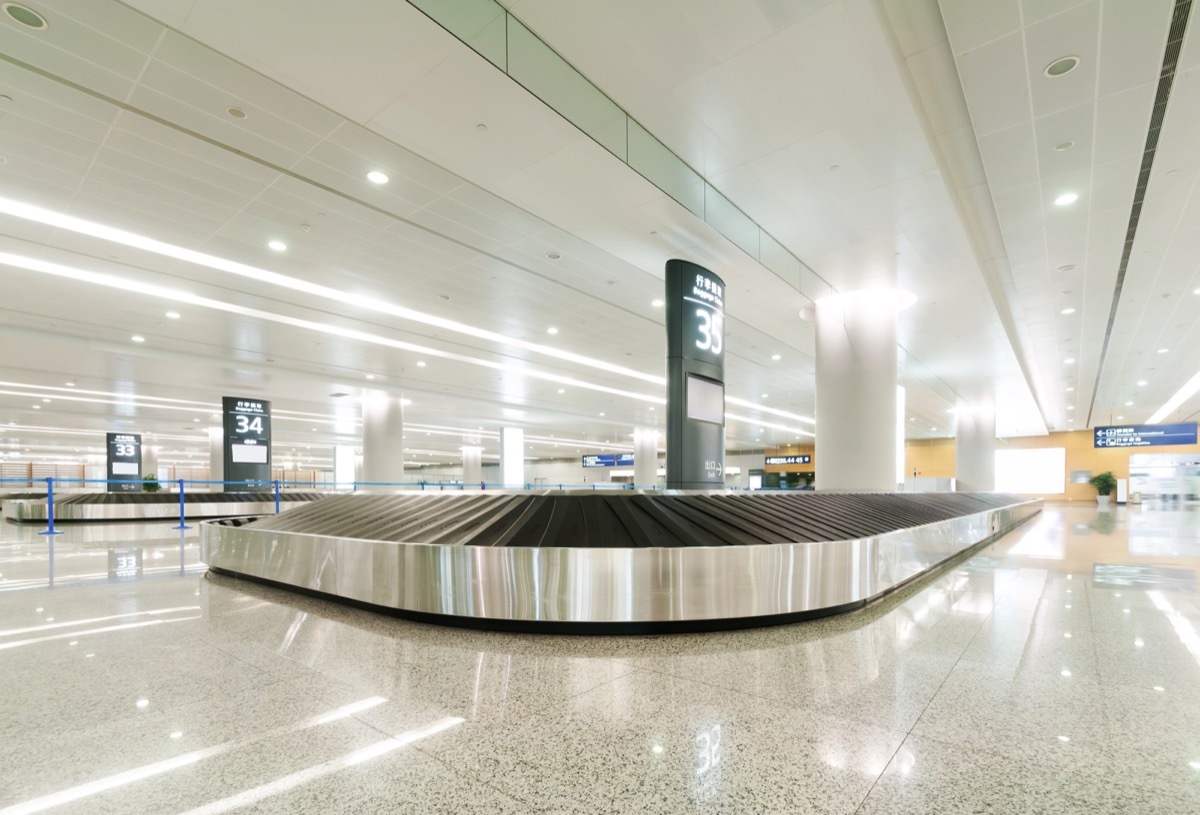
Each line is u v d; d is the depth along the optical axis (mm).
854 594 5047
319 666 3520
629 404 28375
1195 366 20422
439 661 3619
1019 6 4934
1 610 4918
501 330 14930
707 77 5594
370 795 2139
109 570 6965
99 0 4719
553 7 4836
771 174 7223
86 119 6277
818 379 12203
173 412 27938
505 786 2199
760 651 3857
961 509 11477
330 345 16203
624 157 6824
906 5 5082
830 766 2354
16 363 16984
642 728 2693
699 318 9148
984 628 4480
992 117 6379
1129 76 5711
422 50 5129
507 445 34562
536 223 8766
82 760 2398
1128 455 42312
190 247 9609
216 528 6727
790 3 4723
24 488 46219
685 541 4766
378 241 9438
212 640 4055
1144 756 2447
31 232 8938
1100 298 12805
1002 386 23469
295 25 4844
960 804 2092
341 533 5805
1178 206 8406
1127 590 6082
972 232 9336
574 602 4246
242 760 2393
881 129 6332
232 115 6230
